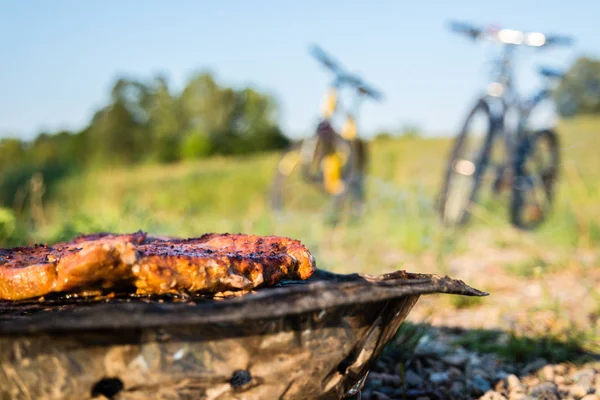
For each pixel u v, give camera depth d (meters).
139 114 72.38
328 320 1.93
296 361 1.92
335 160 9.24
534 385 3.23
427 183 11.84
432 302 5.02
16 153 36.94
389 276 2.18
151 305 1.64
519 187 8.15
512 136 7.98
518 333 4.03
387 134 20.59
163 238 3.06
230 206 13.83
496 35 7.96
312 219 9.16
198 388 1.84
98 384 1.80
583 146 13.87
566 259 6.28
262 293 1.73
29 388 1.76
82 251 1.89
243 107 77.62
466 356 3.67
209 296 2.06
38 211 7.97
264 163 18.86
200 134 71.56
